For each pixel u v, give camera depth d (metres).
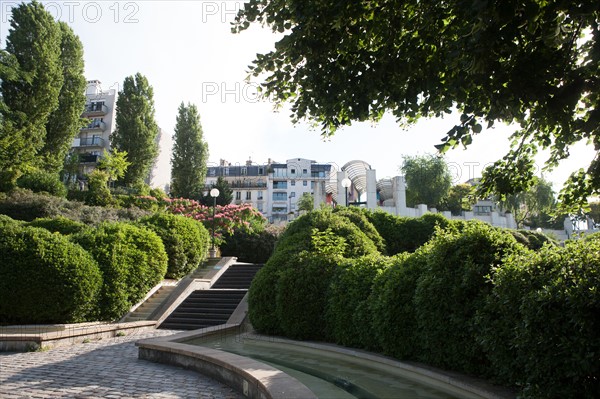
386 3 5.15
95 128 58.75
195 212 27.56
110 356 8.87
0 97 29.94
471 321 5.74
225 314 14.24
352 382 6.48
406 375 6.81
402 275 7.54
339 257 10.63
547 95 4.29
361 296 8.65
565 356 4.10
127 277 13.62
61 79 34.03
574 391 4.04
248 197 87.06
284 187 87.44
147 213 29.23
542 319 4.29
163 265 15.45
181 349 7.75
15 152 28.50
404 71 5.09
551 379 4.19
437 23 5.16
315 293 10.02
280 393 4.69
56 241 11.94
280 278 10.61
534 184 6.49
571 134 5.11
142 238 14.80
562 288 4.23
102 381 6.55
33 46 32.44
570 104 4.25
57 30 34.50
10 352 9.27
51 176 30.61
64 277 11.52
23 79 31.55
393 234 17.41
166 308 14.79
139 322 12.98
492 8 3.78
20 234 11.67
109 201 31.83
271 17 5.47
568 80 4.32
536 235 21.09
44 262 11.41
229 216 26.27
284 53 5.52
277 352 9.24
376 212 18.17
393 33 5.22
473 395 5.43
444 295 6.32
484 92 4.57
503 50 4.20
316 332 9.87
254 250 28.16
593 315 4.02
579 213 6.94
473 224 6.86
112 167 38.50
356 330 8.57
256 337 10.82
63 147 36.22
